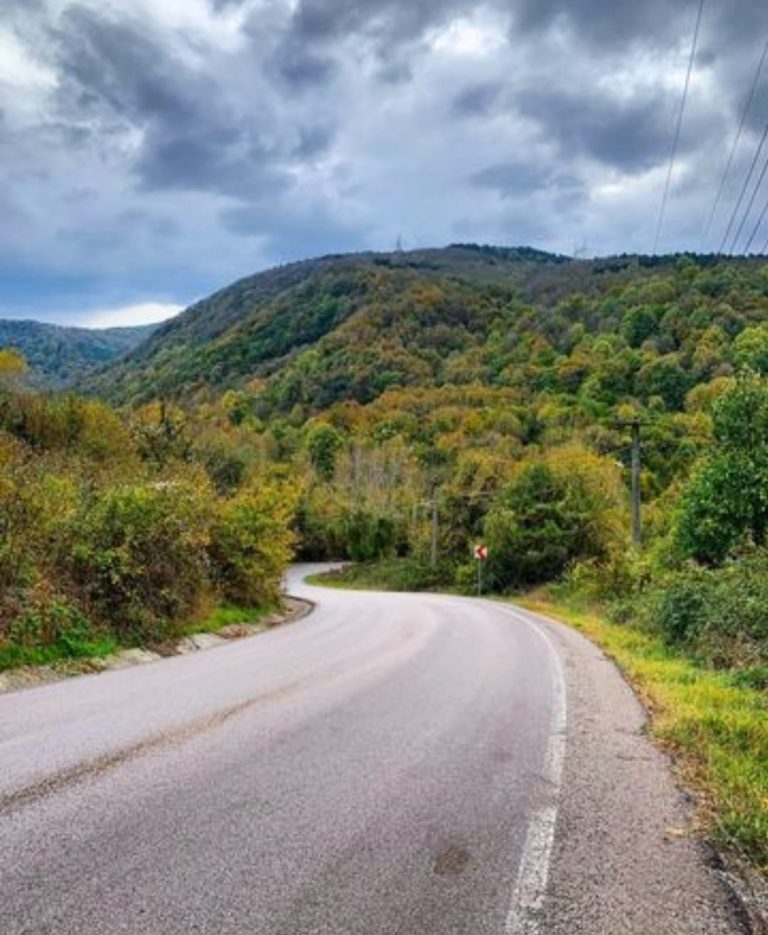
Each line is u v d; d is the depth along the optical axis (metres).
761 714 8.80
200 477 22.66
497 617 24.61
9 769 5.93
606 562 37.75
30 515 13.36
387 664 12.85
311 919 3.68
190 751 6.65
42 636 12.05
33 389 40.34
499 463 59.09
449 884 4.16
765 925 3.84
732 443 21.69
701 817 5.52
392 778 6.09
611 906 3.99
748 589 15.34
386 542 75.12
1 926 3.49
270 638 17.36
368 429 95.56
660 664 14.01
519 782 6.19
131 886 3.96
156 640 14.78
